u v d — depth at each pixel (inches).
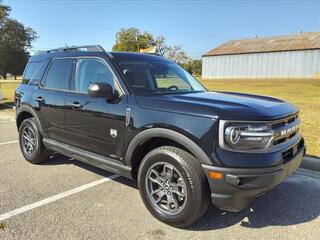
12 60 3166.8
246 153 118.3
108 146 157.5
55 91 191.6
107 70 162.6
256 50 2593.5
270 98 155.7
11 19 3053.6
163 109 134.3
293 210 151.9
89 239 127.1
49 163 222.7
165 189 137.6
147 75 166.9
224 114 120.0
